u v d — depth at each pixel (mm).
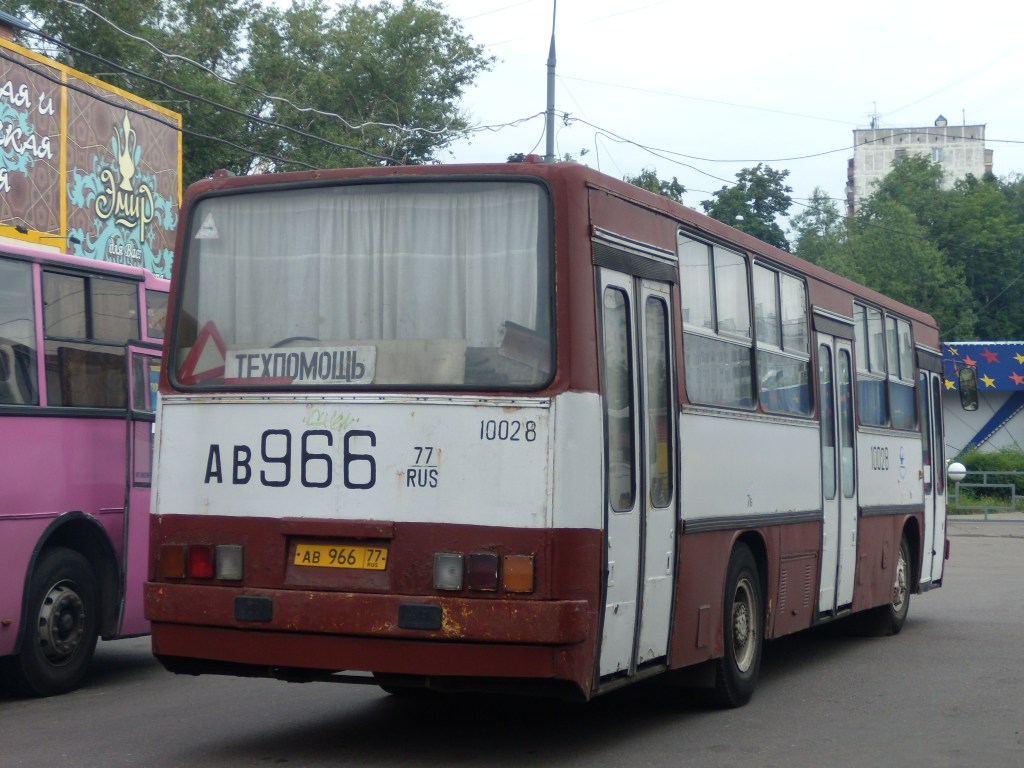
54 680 9250
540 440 6430
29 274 9117
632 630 6996
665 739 7711
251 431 6926
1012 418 40312
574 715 8516
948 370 39781
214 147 33281
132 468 10008
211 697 9195
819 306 10977
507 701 9031
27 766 6801
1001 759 7207
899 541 13305
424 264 6859
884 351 13148
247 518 6855
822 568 10727
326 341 6965
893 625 13227
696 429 8000
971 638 13023
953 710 8836
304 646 6621
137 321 10180
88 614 9586
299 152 35531
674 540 7605
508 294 6672
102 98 20000
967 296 64688
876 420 12695
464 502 6477
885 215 65812
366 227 7004
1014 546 26266
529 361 6559
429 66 41562
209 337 7215
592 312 6656
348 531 6617
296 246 7141
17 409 8859
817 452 10625
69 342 9445
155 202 22484
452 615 6355
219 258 7297
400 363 6777
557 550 6336
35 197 19188
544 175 6711
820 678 10336
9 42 18875
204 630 6863
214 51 36594
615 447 6891
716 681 8586
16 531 8820
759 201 49406
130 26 33281
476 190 6828
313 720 8242
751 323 9219
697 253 8320
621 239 7113
